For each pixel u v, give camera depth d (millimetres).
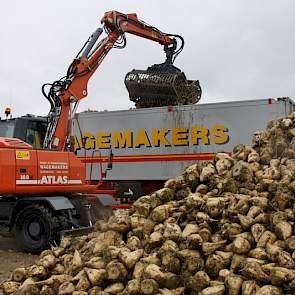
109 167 12273
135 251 4484
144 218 5027
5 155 8172
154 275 4098
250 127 11094
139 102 13523
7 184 8141
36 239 8523
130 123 12688
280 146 5371
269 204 4480
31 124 9938
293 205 4332
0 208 8906
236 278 3863
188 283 4074
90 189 9711
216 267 4090
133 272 4316
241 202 4566
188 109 11859
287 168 4867
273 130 5676
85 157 13312
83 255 4859
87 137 13344
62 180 9047
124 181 12773
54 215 8477
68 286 4402
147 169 12344
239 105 11242
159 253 4375
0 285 4969
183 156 11852
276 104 10852
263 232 4227
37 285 4691
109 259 4488
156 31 12828
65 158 9180
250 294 3707
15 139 8609
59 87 9984
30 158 8531
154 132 12305
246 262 3934
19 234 8672
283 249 4031
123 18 11625
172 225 4586
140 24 12258
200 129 11656
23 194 8578
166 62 13164
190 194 4992
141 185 12656
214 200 4699
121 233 4957
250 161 5270
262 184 4750
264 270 3828
